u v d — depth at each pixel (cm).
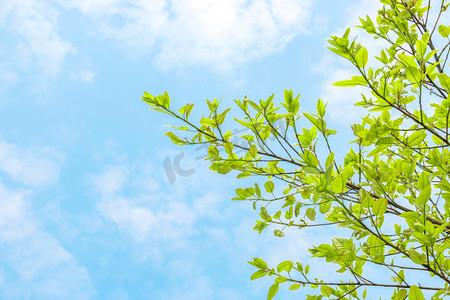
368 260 182
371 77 196
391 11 264
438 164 204
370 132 198
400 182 221
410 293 158
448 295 177
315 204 197
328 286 223
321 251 180
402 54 197
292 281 223
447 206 197
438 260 181
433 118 233
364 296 239
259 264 226
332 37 182
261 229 248
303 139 223
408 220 162
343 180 159
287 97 217
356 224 169
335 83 193
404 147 209
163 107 214
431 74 201
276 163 235
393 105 201
